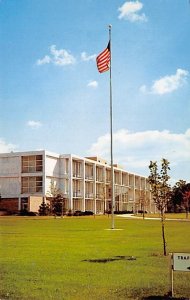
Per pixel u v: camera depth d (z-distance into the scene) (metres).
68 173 88.44
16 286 11.02
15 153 85.38
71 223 47.78
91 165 99.06
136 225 43.09
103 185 98.62
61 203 76.75
